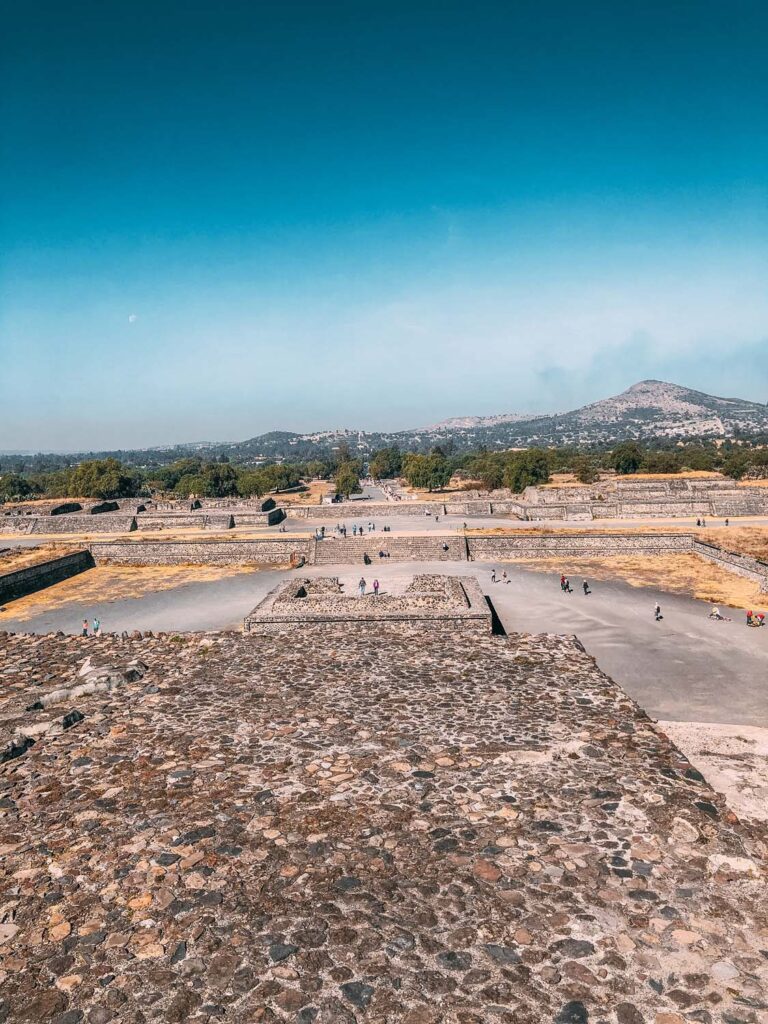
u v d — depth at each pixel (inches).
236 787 313.9
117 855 261.9
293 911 228.5
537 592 1715.1
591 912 226.8
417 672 471.8
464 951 209.9
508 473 3784.5
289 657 511.2
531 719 388.2
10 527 2972.4
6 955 211.8
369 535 2426.2
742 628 1325.0
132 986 197.8
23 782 323.6
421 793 305.7
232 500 3425.2
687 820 279.1
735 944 212.5
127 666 488.4
